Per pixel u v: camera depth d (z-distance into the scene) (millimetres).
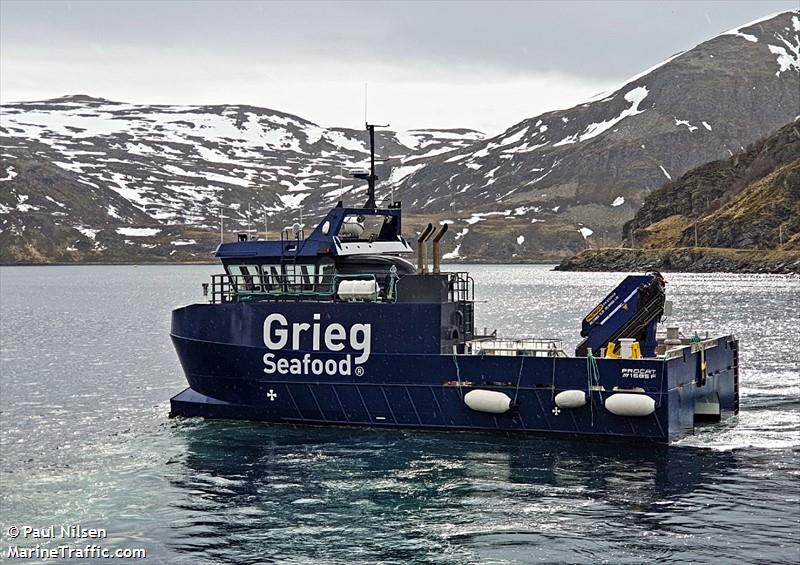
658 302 39125
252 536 29156
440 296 38719
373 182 44094
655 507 30859
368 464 35875
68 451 40375
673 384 37062
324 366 40062
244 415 41906
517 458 36188
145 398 56031
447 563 26828
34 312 151875
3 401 55594
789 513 30125
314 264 41406
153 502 32594
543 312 131750
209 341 41812
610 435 37375
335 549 27984
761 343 80375
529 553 27344
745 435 39844
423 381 38844
